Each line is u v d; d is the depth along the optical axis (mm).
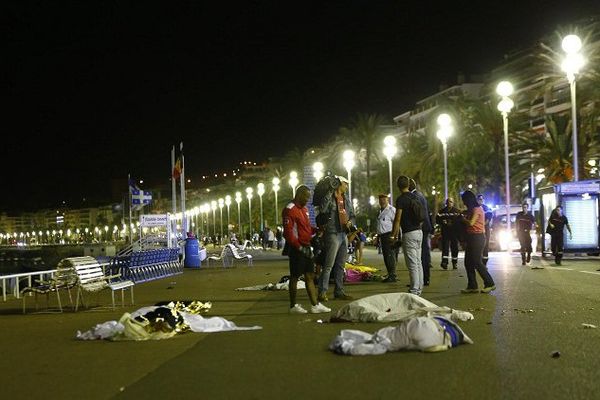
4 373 7504
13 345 9430
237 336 9578
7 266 112125
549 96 75188
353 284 17625
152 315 10031
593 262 25234
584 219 28250
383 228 17875
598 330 9234
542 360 7352
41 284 13711
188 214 132625
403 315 10336
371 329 9734
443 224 22156
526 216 24453
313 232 13828
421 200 16516
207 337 9570
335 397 6043
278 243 58938
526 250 24391
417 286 13266
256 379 6832
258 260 37844
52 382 7000
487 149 59781
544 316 10633
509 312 11164
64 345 9320
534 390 6098
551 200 29109
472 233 14320
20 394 6512
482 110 54031
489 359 7449
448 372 6867
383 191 79188
